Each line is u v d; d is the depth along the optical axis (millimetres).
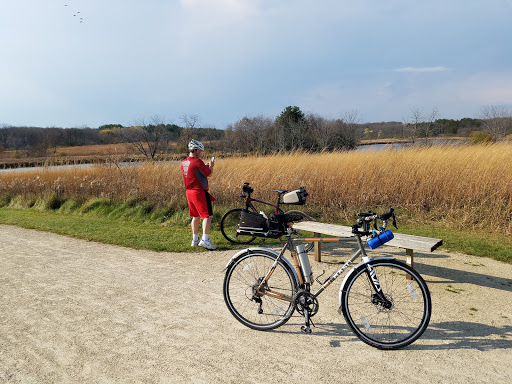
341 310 3248
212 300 4320
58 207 12664
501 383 2652
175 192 10195
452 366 2881
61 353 3145
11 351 3189
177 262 5934
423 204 8625
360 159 10461
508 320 3670
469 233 7176
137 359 3037
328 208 9070
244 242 7094
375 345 3141
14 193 14367
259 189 9492
